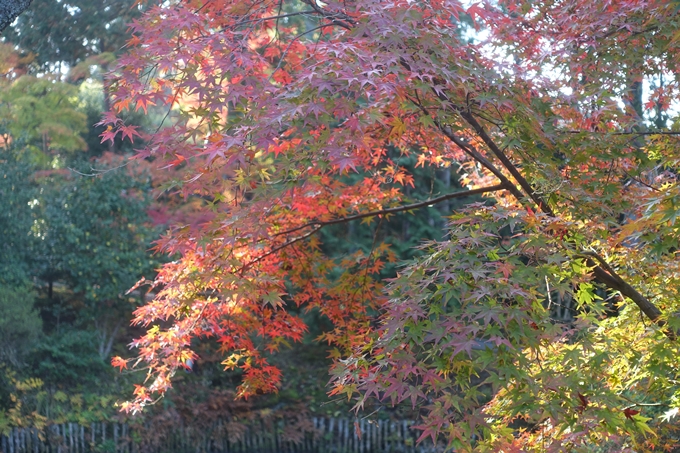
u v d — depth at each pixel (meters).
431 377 2.61
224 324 4.62
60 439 11.01
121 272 12.63
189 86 3.14
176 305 4.02
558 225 2.84
